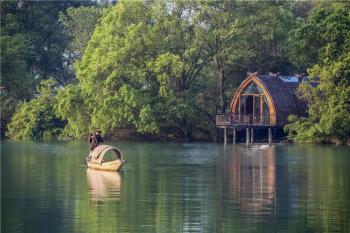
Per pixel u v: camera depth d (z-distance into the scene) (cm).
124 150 11600
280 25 13862
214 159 10081
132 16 13925
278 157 10269
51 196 7000
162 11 13800
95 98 13612
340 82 12262
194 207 6444
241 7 13762
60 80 17138
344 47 12594
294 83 13100
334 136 12456
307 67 13650
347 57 12262
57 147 12381
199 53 13825
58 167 9231
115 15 13875
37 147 12412
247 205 6519
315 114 12462
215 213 6209
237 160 9919
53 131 14538
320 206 6444
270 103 12769
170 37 13750
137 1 13838
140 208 6412
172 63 13412
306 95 12456
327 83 12231
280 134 13425
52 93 15238
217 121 13188
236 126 12988
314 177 8112
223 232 5625
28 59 16312
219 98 13975
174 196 6962
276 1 14838
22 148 12200
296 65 13712
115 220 5991
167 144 12962
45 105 14662
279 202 6638
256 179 8000
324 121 12219
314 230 5653
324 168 8900
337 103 12225
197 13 13625
